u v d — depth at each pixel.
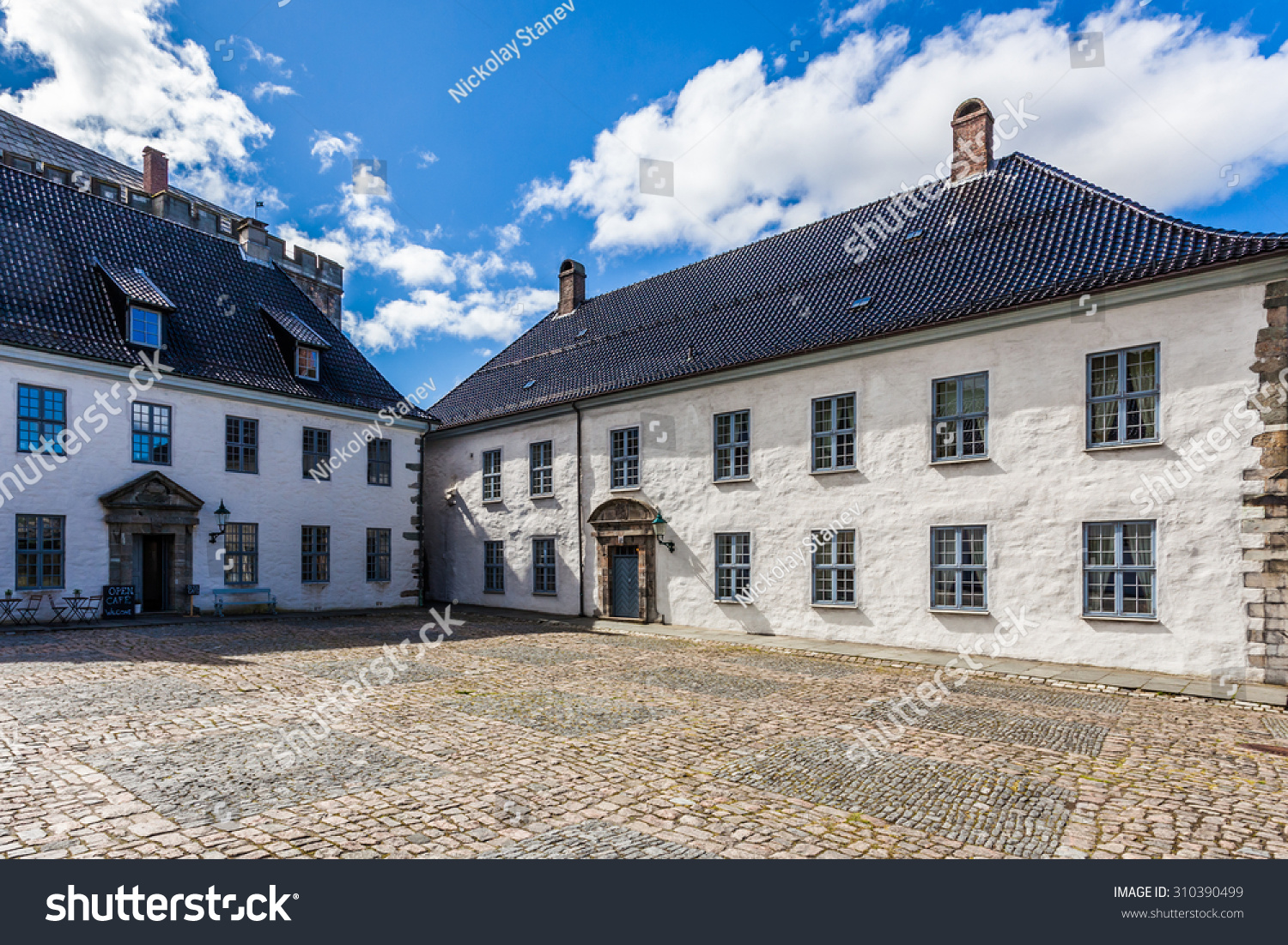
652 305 27.00
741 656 16.03
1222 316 13.34
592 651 16.41
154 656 13.79
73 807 6.13
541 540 25.52
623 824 6.04
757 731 9.19
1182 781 7.46
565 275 31.83
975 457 15.95
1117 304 14.39
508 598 26.38
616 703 10.73
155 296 21.27
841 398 18.23
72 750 7.67
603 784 7.02
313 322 27.44
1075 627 14.60
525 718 9.66
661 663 14.81
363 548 25.88
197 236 26.03
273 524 23.42
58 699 9.94
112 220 23.64
